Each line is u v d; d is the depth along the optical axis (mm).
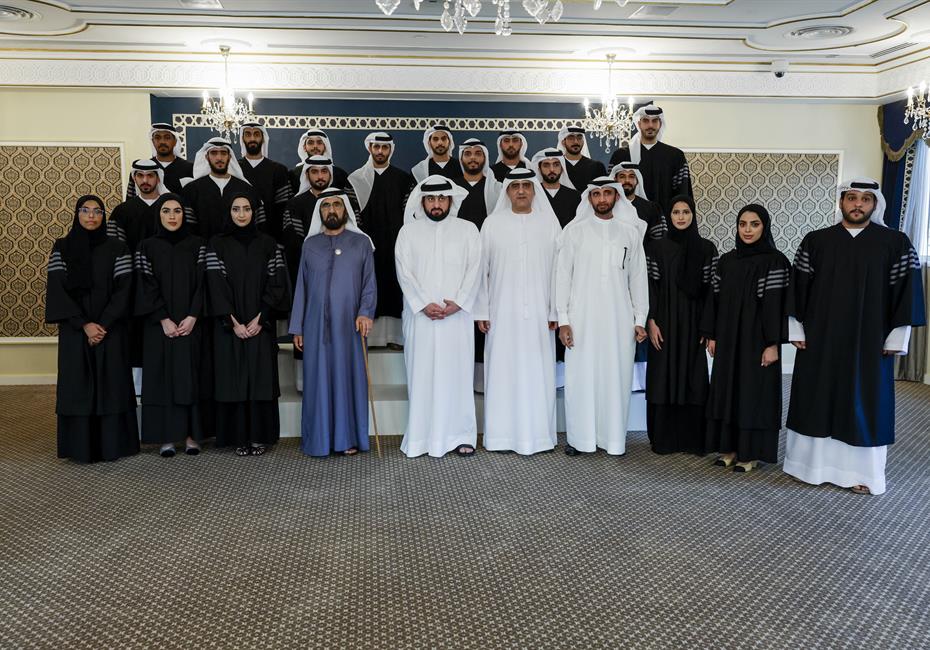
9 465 4066
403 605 2523
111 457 4102
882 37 5938
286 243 4742
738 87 6949
